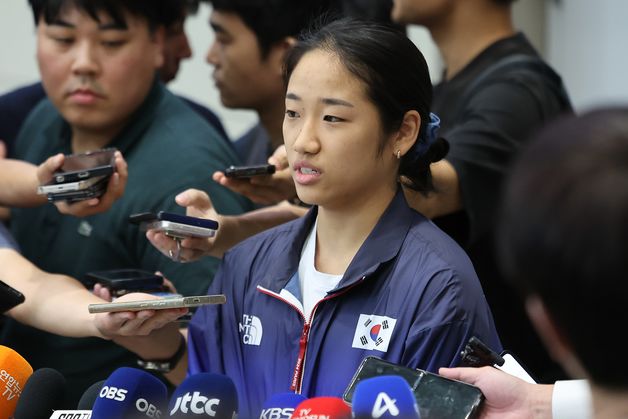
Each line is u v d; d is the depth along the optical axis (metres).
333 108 2.56
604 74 6.65
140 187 3.68
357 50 2.56
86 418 2.34
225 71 4.46
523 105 3.77
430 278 2.52
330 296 2.57
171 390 3.60
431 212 3.54
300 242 2.75
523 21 6.80
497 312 3.72
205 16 7.31
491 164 3.64
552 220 1.40
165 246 3.04
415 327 2.48
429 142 2.76
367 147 2.58
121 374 2.28
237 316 2.78
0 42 7.07
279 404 2.21
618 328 1.39
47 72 3.80
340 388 2.50
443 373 2.35
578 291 1.40
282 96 4.46
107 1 3.68
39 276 3.43
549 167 1.41
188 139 3.76
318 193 2.59
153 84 3.90
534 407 2.31
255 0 4.33
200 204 3.13
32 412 2.39
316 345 2.57
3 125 4.40
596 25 6.66
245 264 2.81
